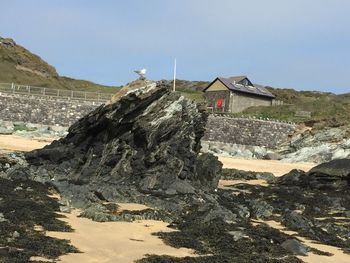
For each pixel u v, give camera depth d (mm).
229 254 15406
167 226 19203
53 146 32062
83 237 16078
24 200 20734
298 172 42281
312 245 18781
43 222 17359
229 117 74688
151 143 28594
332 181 39281
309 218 24812
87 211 19781
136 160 28406
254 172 45688
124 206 22188
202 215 21562
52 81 125750
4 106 61469
